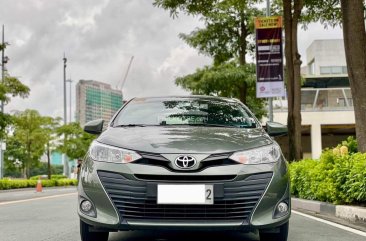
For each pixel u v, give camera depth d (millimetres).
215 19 22719
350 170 7723
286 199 4238
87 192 4203
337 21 15203
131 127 4980
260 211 4086
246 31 23391
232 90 24453
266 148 4348
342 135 44250
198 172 4008
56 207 10195
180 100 5812
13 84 24094
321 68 52312
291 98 13961
